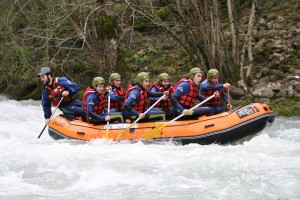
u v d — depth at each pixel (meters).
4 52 19.09
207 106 10.48
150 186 7.07
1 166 8.00
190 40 15.49
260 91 14.46
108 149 9.21
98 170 7.79
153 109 10.38
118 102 11.02
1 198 6.68
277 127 11.74
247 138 9.90
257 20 17.98
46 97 11.09
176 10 15.29
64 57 18.78
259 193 6.62
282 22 17.62
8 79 20.17
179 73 17.56
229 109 10.52
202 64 15.72
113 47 17.88
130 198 6.65
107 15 17.72
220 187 6.89
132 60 19.00
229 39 17.23
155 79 17.52
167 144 9.75
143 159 8.37
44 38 17.69
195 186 7.00
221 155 8.42
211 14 15.15
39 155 8.63
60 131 10.77
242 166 7.71
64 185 7.23
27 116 14.69
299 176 7.17
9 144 9.88
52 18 17.53
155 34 20.25
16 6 18.67
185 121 9.84
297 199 6.41
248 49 15.35
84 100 10.62
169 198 6.60
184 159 8.28
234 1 15.40
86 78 18.92
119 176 7.51
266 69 15.51
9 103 17.91
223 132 9.56
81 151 9.05
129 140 10.01
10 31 18.20
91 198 6.68
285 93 14.22
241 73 15.09
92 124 10.50
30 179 7.48
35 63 18.88
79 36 17.48
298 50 15.91
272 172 7.38
